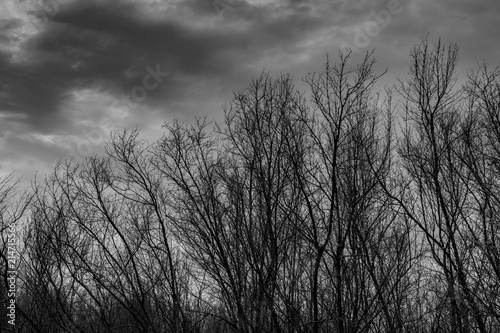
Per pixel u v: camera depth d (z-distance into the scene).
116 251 15.57
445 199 14.66
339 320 12.30
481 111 15.28
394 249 13.12
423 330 12.94
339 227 13.12
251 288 13.02
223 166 14.13
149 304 14.78
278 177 13.56
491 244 13.73
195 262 14.11
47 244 15.55
